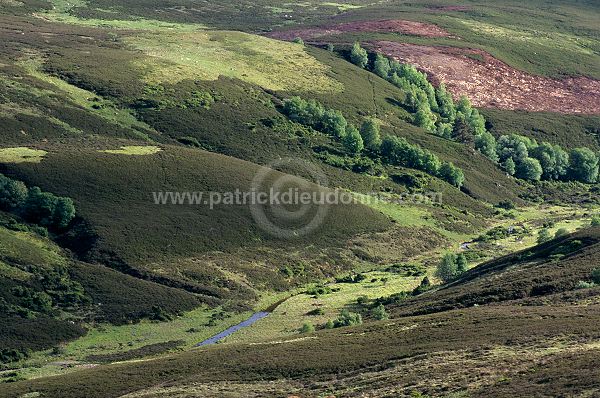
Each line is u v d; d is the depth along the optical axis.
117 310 168.25
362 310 169.88
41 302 164.75
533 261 168.62
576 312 113.06
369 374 101.50
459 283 174.50
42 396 114.12
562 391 78.31
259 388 103.31
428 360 101.06
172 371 118.00
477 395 84.00
